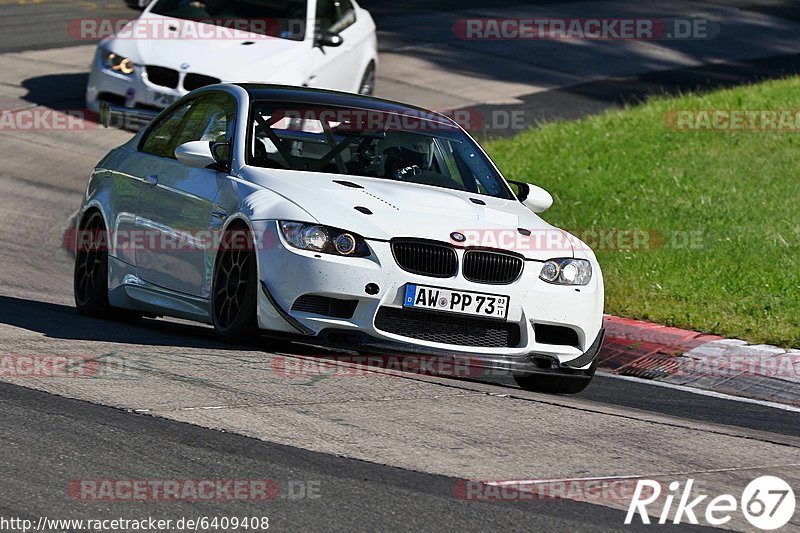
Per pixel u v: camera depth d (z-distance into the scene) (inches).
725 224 1691.7
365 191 1023.6
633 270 1505.9
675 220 1721.2
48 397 816.3
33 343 988.6
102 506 628.7
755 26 3909.9
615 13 3932.1
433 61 3048.7
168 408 807.7
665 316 1330.0
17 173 1948.8
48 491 644.1
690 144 2153.1
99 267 1199.6
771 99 2495.1
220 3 2206.0
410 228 968.9
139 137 1239.5
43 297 1333.7
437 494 682.2
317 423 802.2
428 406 879.7
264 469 701.3
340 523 626.2
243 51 2102.6
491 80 2906.0
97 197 1217.4
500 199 1115.3
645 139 2213.3
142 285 1136.2
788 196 1819.6
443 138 1165.7
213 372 915.4
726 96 2561.5
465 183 1122.7
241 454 724.7
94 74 2137.1
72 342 1006.4
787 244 1598.2
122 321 1216.2
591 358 1029.8
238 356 978.7
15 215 1744.6
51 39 2955.2
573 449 802.8
